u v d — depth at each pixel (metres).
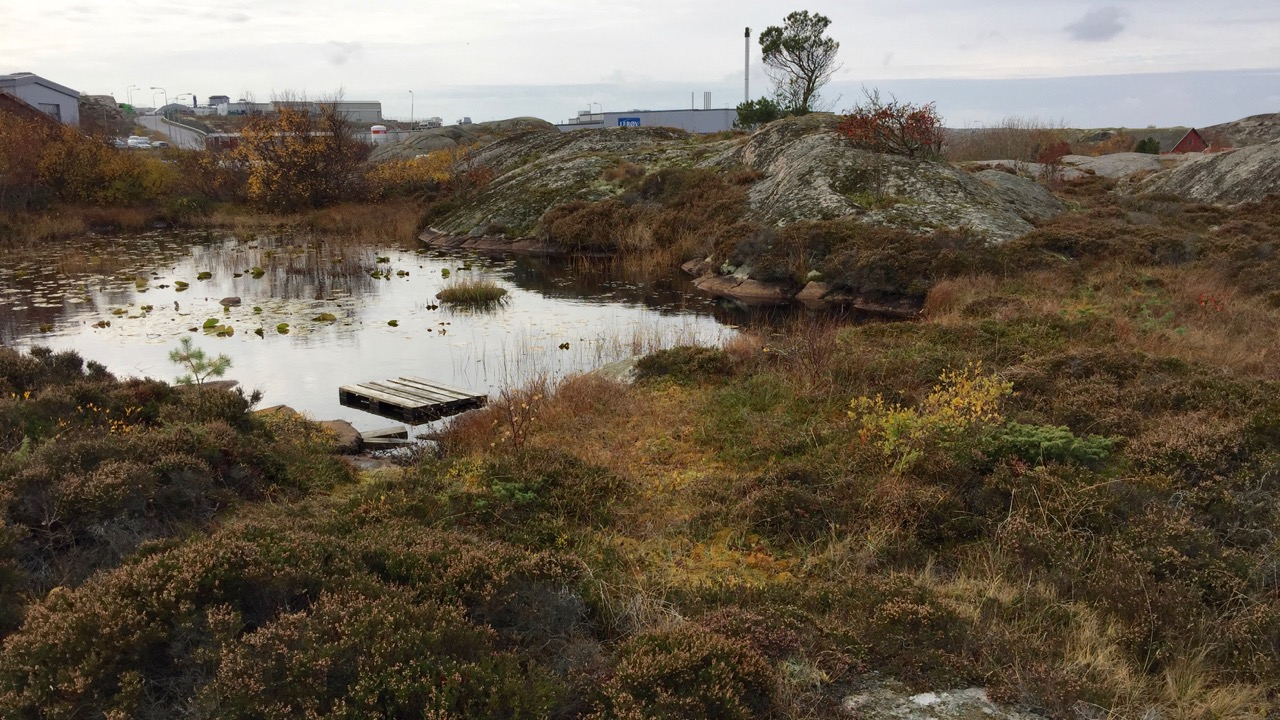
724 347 11.94
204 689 3.36
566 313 16.81
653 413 9.12
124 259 23.61
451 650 3.78
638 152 35.00
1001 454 6.78
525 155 41.81
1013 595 5.02
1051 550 5.38
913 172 23.89
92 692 3.48
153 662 3.73
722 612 4.58
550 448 7.78
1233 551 5.23
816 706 3.89
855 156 25.06
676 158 32.97
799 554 5.85
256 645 3.54
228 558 4.22
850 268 18.06
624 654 4.07
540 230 27.03
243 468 6.91
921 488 6.32
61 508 5.36
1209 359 9.80
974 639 4.38
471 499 6.49
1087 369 9.12
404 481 6.94
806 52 40.16
